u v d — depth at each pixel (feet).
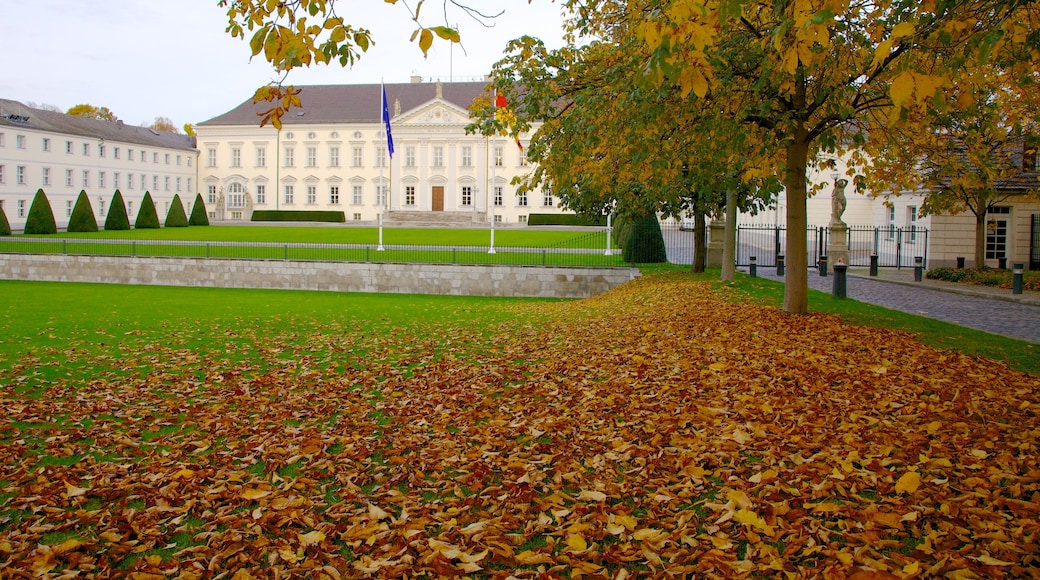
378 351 37.40
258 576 12.44
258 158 262.06
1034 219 92.58
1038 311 50.52
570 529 13.51
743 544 12.98
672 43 15.28
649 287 68.39
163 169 250.57
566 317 52.13
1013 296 59.00
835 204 94.68
